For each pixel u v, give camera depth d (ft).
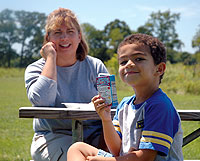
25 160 12.92
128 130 6.41
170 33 219.20
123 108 6.82
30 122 22.63
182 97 38.40
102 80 6.73
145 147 5.80
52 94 8.29
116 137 6.73
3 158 13.28
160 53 6.47
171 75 51.13
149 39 6.47
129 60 6.36
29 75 9.00
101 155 6.52
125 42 6.53
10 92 45.14
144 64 6.27
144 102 6.27
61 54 9.07
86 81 9.34
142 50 6.30
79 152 6.50
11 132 19.24
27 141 16.89
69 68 9.14
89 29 205.98
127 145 6.39
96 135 8.91
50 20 9.28
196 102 32.37
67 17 9.12
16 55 212.84
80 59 9.39
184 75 52.90
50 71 8.46
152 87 6.50
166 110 5.98
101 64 9.65
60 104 9.07
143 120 6.17
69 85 9.23
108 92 6.68
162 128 5.84
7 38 213.05
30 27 215.51
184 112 7.36
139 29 212.84
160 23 218.18
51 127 8.61
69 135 8.57
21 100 35.29
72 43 9.06
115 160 5.95
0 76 100.48
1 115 25.30
